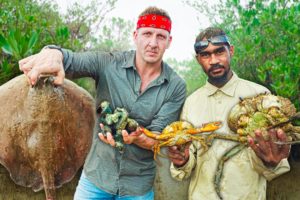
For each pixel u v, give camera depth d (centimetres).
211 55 143
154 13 140
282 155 126
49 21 295
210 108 146
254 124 121
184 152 134
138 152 148
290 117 118
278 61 257
